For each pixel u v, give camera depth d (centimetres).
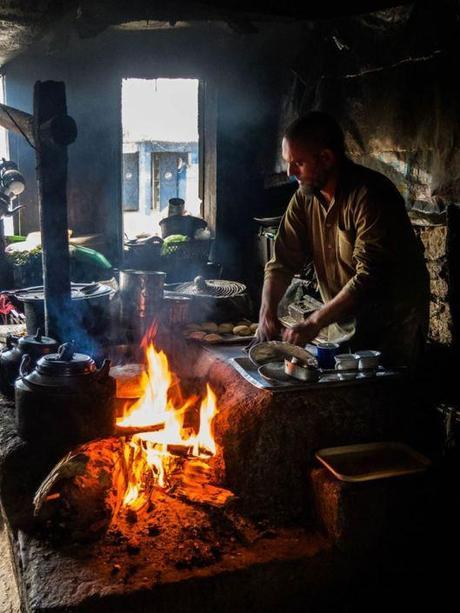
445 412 295
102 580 238
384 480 266
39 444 285
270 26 555
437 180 365
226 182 681
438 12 353
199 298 421
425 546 274
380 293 322
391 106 399
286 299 493
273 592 254
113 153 674
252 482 282
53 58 648
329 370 310
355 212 310
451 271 366
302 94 537
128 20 491
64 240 346
